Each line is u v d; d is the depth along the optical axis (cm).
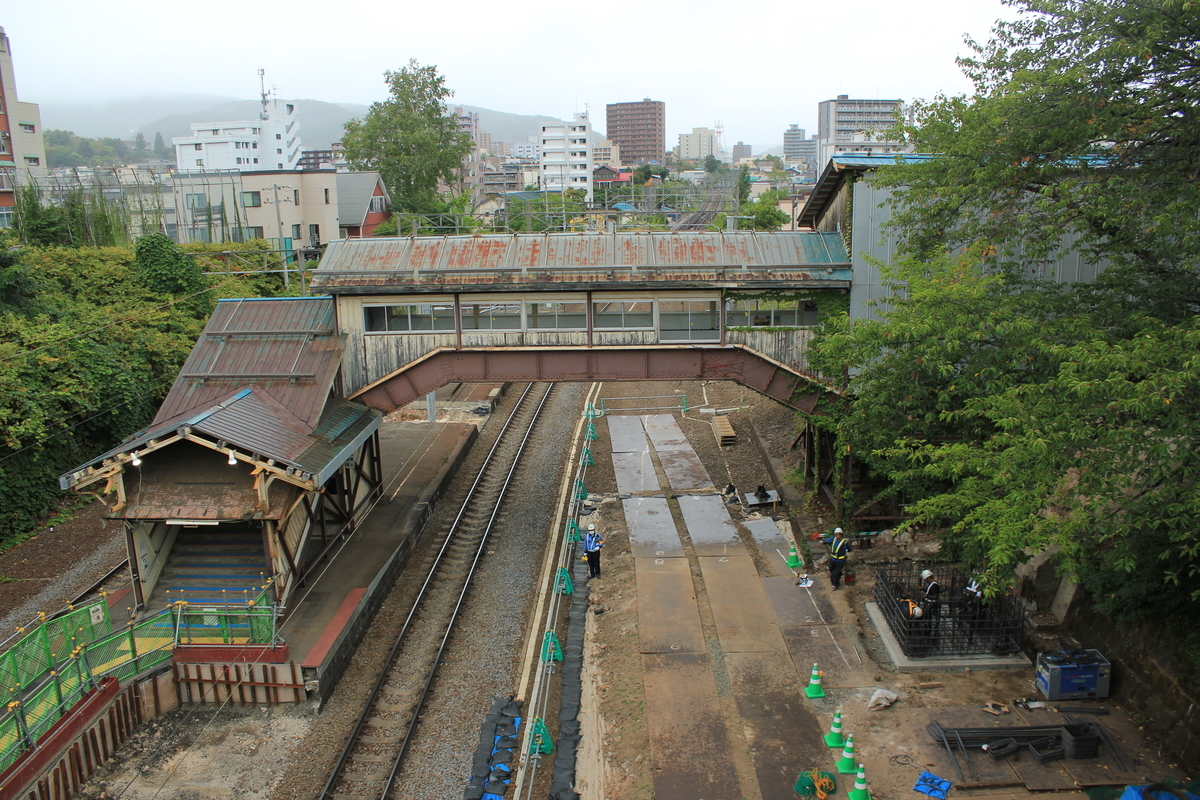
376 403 2334
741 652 1695
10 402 2447
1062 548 1140
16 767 1302
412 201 6800
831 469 2478
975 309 1523
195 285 3912
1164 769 1281
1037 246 1644
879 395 1752
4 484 2386
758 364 2295
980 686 1534
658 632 1794
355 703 1664
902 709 1470
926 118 1803
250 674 1644
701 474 2905
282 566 1856
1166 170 1502
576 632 1867
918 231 1964
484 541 2384
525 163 19500
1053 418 1207
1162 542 1359
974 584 1633
